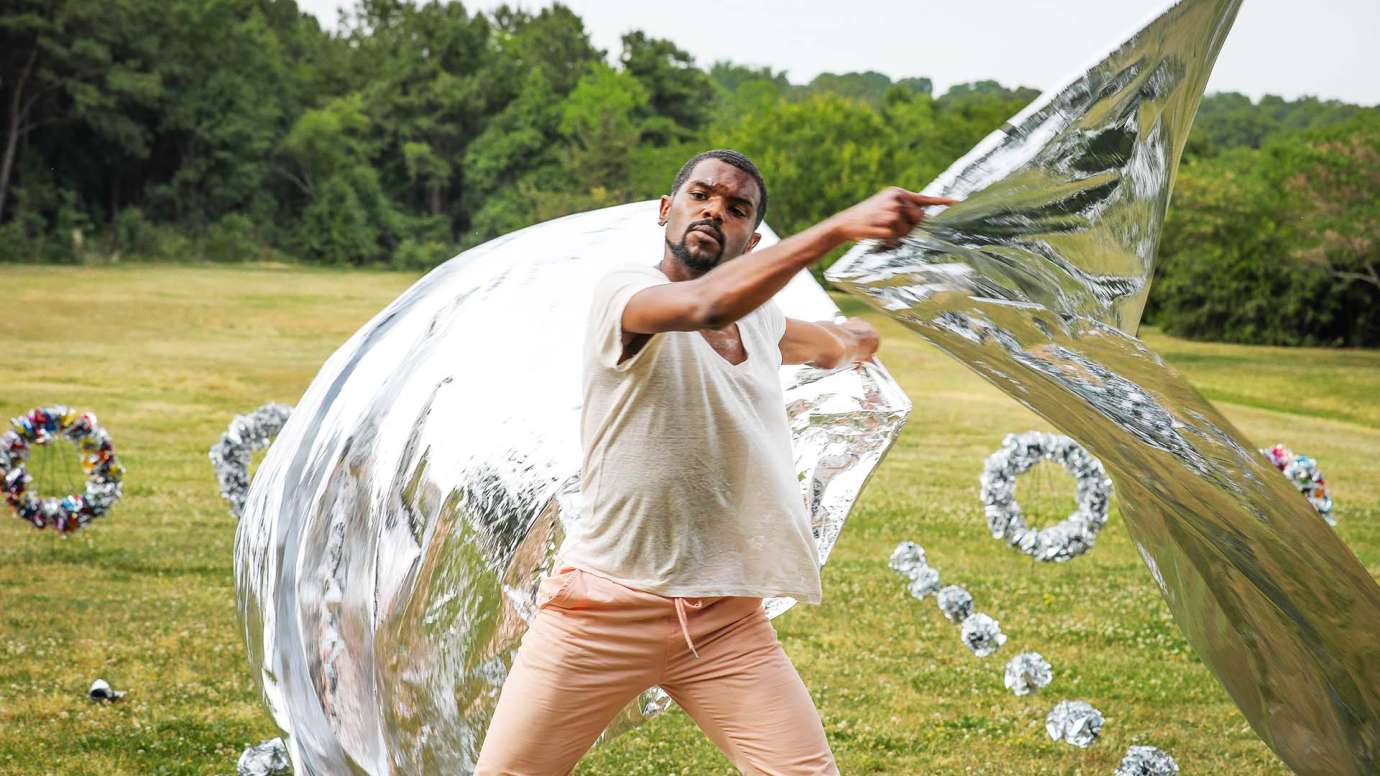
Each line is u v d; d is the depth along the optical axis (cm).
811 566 271
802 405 356
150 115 6181
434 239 6662
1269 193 3544
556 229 382
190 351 2266
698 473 258
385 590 328
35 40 5769
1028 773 469
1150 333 3747
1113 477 284
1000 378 234
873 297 215
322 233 6253
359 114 6925
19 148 5838
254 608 338
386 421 337
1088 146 232
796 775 261
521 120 6962
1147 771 454
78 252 5131
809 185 4116
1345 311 3428
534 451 346
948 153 4369
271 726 498
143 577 731
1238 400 2255
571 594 264
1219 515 239
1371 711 249
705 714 268
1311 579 233
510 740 264
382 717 325
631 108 7050
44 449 1199
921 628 669
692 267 263
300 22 8488
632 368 253
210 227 6022
